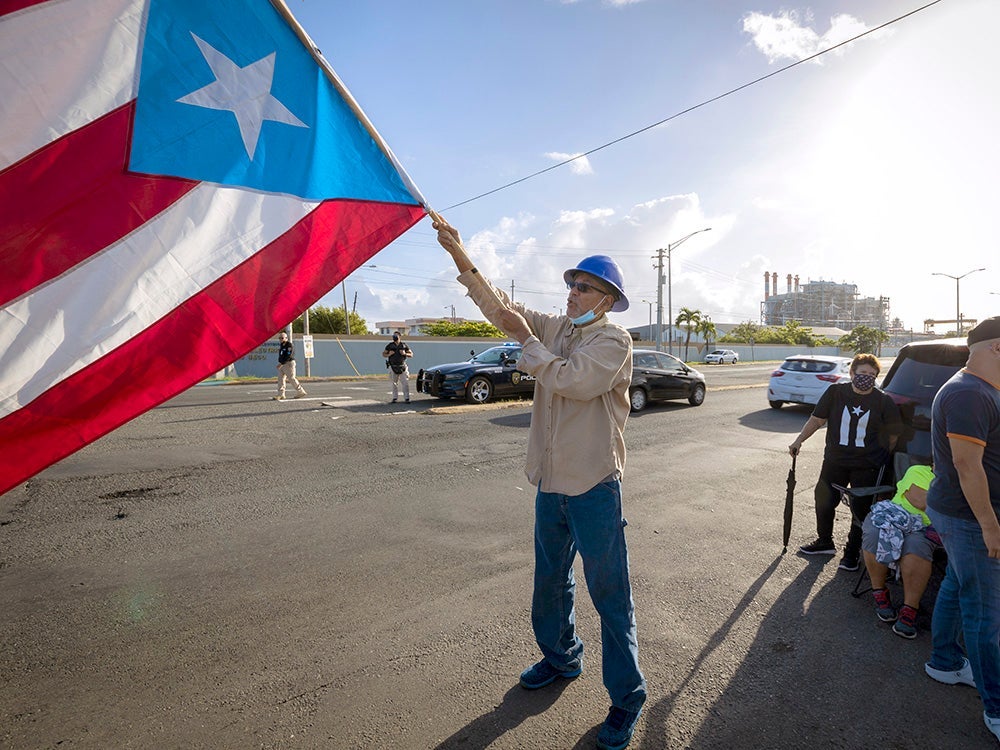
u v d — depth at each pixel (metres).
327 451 7.88
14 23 1.62
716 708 2.54
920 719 2.49
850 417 4.23
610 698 2.46
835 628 3.29
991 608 2.43
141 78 1.79
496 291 2.44
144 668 2.81
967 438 2.39
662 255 39.84
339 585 3.77
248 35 1.97
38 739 2.30
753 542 4.68
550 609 2.62
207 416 10.98
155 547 4.39
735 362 56.75
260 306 1.95
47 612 3.37
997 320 2.44
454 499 5.75
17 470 1.63
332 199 2.11
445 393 13.27
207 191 1.89
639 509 5.51
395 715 2.47
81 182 1.71
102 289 1.73
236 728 2.38
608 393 2.31
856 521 4.06
